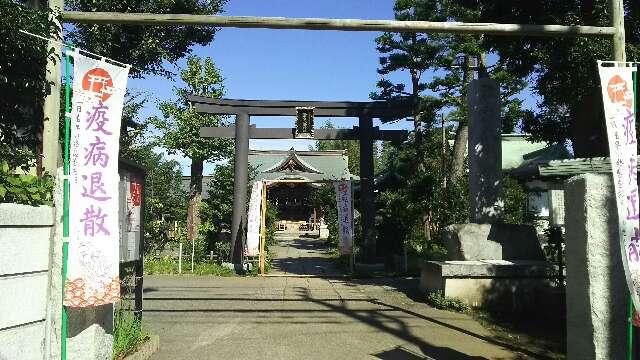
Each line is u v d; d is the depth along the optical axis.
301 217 42.78
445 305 10.24
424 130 23.61
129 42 14.19
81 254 4.89
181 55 15.94
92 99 5.09
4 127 5.64
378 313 9.85
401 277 16.16
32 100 5.64
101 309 5.43
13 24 5.07
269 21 6.32
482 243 11.70
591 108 9.95
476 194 12.26
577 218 5.35
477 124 12.38
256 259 17.52
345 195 17.41
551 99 10.11
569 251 5.50
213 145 24.39
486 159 12.23
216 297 11.62
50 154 5.61
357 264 17.92
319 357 6.81
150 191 27.25
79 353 5.04
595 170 8.91
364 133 18.30
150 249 20.69
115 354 5.82
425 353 7.07
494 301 10.36
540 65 10.19
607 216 5.13
